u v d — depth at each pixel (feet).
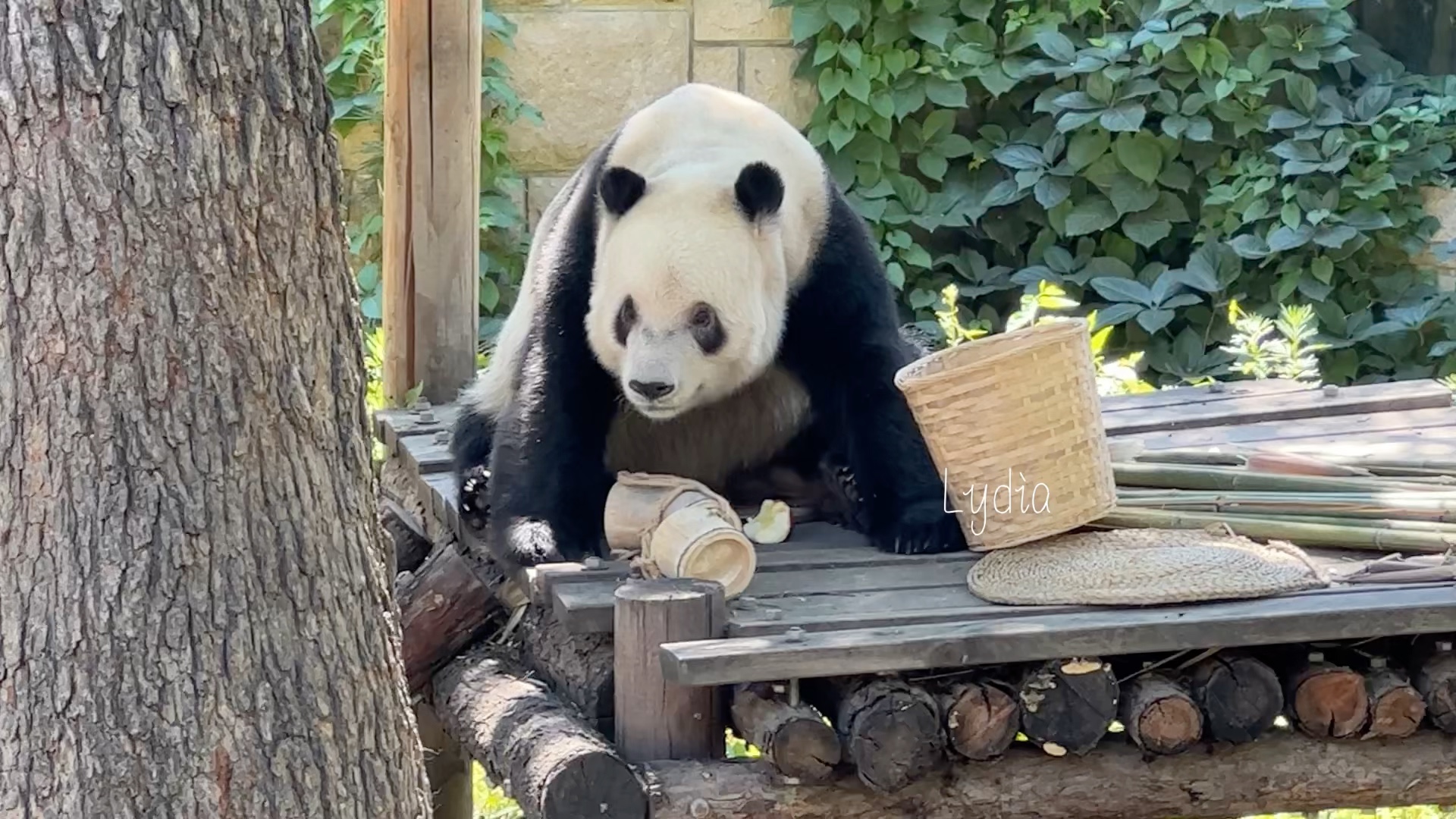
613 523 13.12
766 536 13.94
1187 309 26.58
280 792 8.73
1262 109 26.27
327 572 8.93
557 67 25.90
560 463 14.03
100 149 8.02
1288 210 25.45
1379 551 13.06
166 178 8.14
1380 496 13.48
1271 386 18.93
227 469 8.48
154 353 8.25
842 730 11.25
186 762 8.51
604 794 10.88
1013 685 11.56
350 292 9.16
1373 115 26.09
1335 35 26.05
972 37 26.55
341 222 9.12
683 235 13.15
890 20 26.09
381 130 25.93
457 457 16.34
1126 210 26.05
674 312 13.08
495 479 14.34
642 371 12.83
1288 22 26.40
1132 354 25.61
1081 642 11.19
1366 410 17.87
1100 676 11.41
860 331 14.30
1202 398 18.43
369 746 9.16
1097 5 26.32
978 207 26.63
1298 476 14.03
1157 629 11.30
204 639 8.50
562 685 12.91
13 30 7.91
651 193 13.57
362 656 9.14
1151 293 25.62
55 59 7.91
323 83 8.82
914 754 11.10
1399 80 27.02
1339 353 25.85
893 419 13.98
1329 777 12.09
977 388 12.73
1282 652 12.28
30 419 8.21
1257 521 13.26
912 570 12.98
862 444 14.05
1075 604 11.75
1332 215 25.49
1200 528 13.26
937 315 25.21
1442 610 11.55
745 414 15.40
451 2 18.90
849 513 14.83
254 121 8.37
